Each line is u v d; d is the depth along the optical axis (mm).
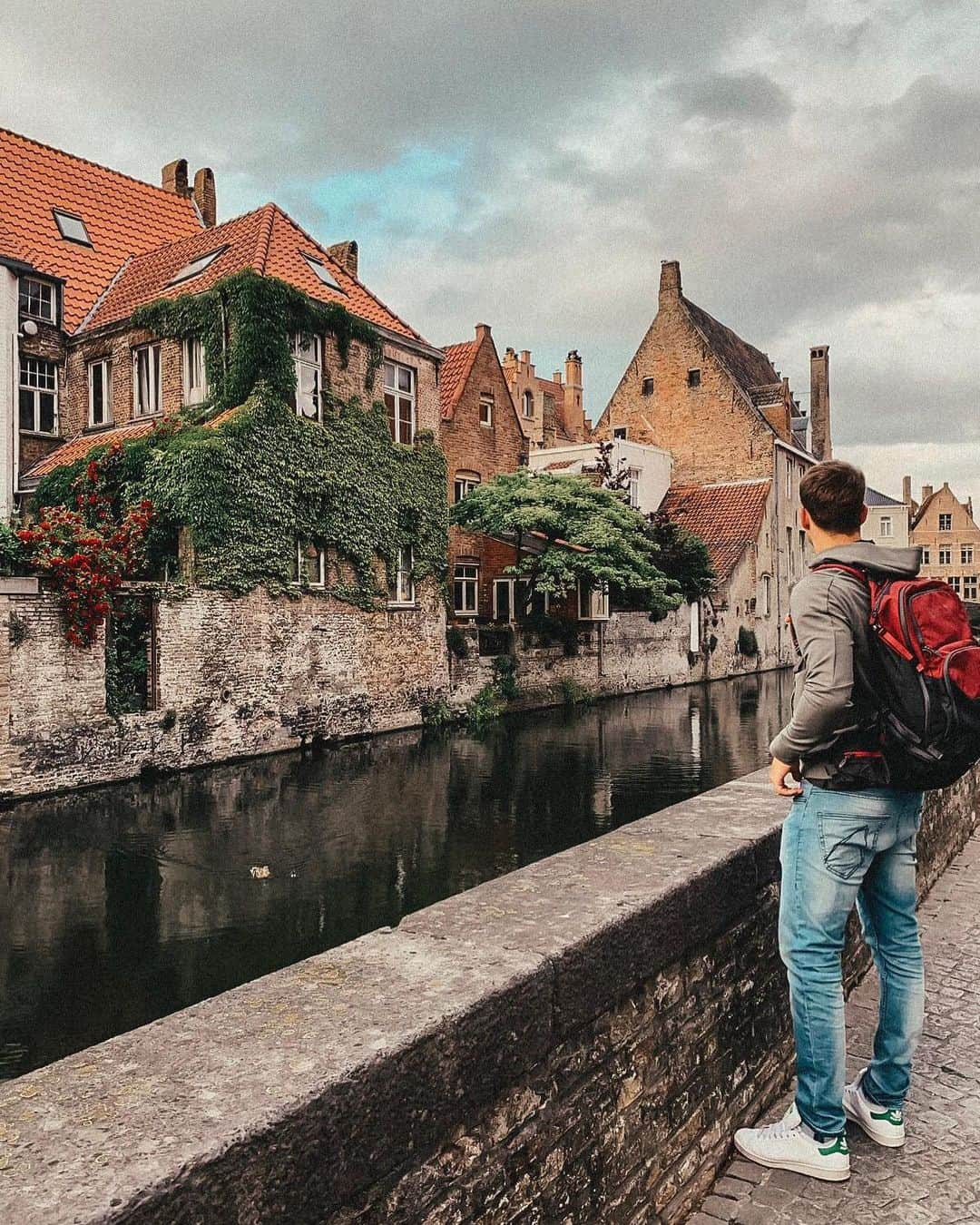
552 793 14844
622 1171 2229
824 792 2539
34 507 19922
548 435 45312
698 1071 2609
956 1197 2510
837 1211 2463
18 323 21703
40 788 14312
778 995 3137
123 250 26125
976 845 6551
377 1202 1514
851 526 2662
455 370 32500
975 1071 3188
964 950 4344
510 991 1802
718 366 46312
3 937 8414
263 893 9688
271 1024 1605
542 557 26875
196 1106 1331
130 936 8469
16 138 25891
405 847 11516
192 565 17422
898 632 2373
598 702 29859
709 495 45844
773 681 39188
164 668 16500
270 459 18797
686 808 3422
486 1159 1766
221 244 22688
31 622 14188
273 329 18969
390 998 1715
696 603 38125
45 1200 1121
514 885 2463
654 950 2336
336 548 20719
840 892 2535
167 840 11734
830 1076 2590
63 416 22797
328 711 20312
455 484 31109
